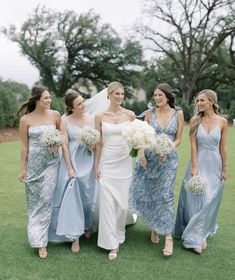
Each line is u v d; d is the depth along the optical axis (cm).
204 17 3925
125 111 432
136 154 407
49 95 416
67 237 412
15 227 504
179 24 3997
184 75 4175
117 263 391
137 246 441
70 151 441
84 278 355
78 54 4541
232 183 802
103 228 408
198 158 436
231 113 3806
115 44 4541
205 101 423
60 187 433
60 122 438
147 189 432
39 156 410
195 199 426
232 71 4238
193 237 424
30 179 414
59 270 372
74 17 4347
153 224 427
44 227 412
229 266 389
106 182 416
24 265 383
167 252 405
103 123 421
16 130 2138
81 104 451
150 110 447
